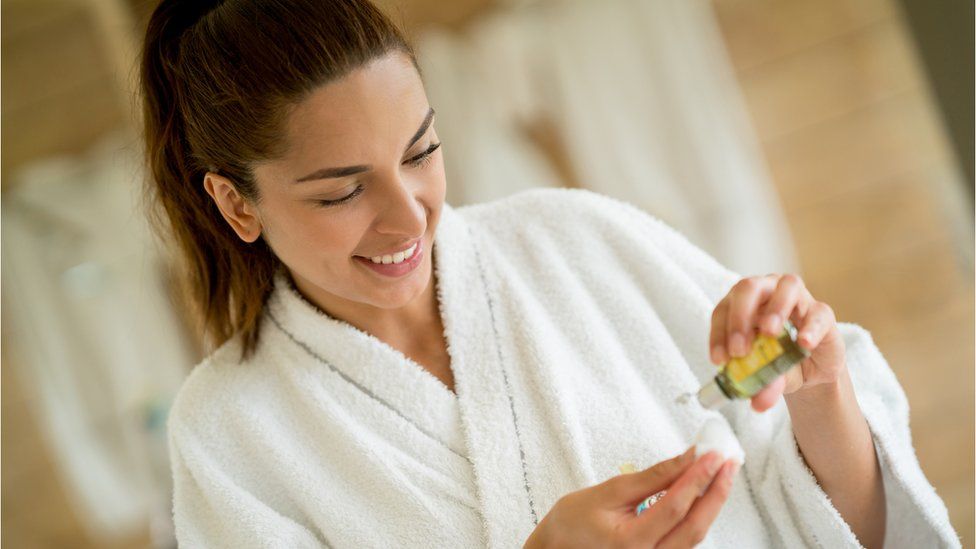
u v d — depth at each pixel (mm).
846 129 2721
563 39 2574
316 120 776
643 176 2582
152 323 2736
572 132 2588
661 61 2559
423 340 993
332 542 931
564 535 722
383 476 924
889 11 2652
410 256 869
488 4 2588
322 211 822
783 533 934
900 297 2777
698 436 712
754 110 2729
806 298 750
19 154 2738
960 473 2787
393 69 787
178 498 979
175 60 889
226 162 863
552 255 1026
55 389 2760
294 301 988
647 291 1027
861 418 898
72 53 2703
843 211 2754
